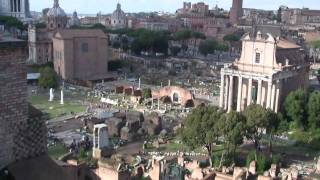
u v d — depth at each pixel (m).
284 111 111.69
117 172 63.81
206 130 78.12
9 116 23.11
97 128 86.38
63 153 87.19
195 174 71.50
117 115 114.31
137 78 188.50
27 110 24.05
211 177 68.94
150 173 72.75
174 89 141.25
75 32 179.12
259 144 93.50
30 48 197.25
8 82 22.78
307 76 135.12
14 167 23.33
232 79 121.88
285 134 103.62
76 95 150.50
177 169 73.62
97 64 186.50
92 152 88.56
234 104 125.25
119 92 155.00
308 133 100.88
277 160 80.44
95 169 67.31
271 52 117.25
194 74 198.25
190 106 138.00
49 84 152.88
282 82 120.06
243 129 78.69
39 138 24.91
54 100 141.50
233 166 78.06
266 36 117.81
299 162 85.19
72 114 122.75
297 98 107.19
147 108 131.88
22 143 23.97
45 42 197.62
